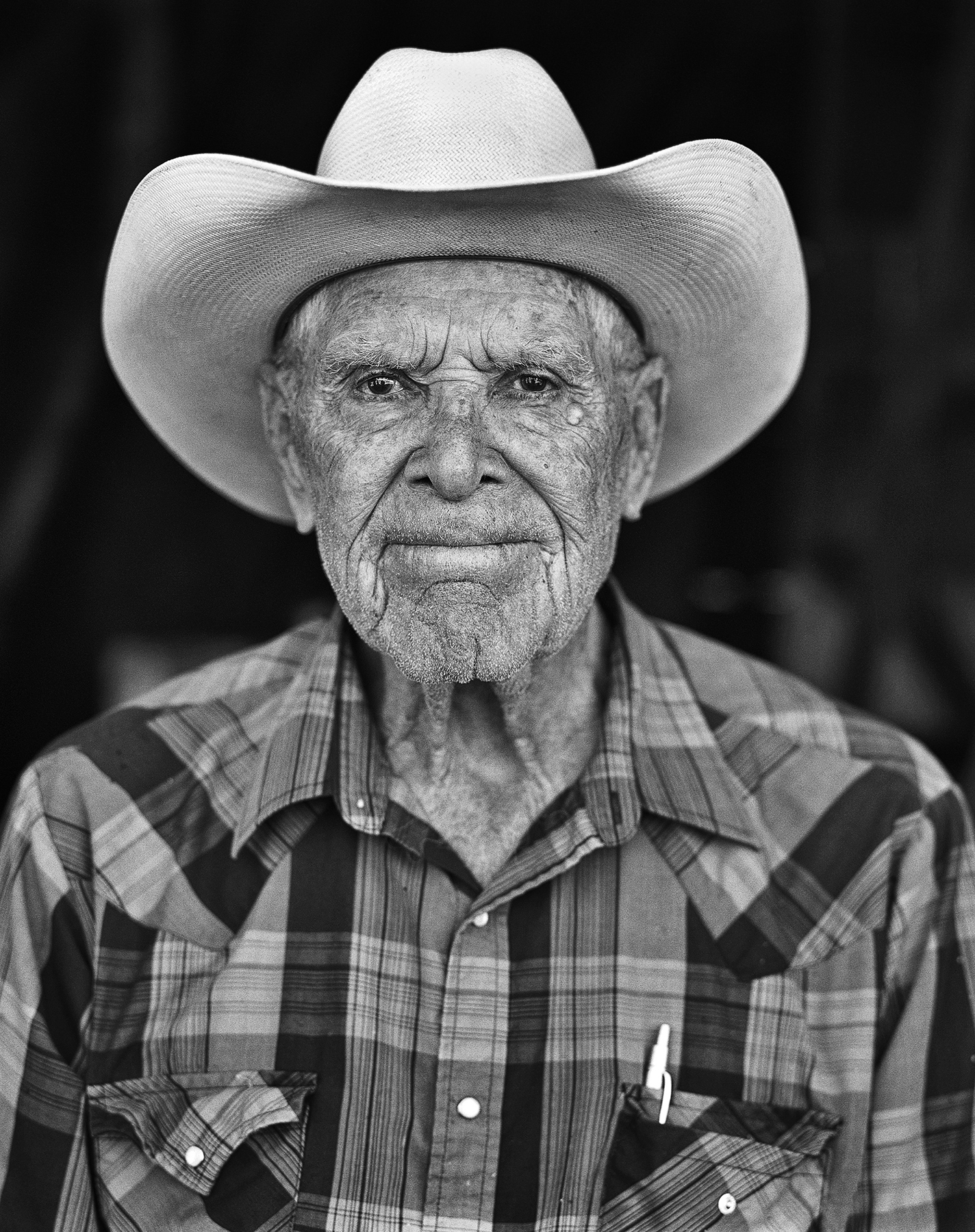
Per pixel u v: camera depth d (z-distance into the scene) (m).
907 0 3.37
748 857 1.42
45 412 3.43
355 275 1.35
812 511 3.57
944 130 3.36
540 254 1.32
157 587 3.66
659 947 1.38
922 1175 1.41
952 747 3.41
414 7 3.37
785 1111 1.36
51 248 3.37
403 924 1.38
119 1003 1.39
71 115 3.33
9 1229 1.38
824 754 1.50
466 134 1.31
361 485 1.29
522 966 1.37
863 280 3.46
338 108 3.43
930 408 3.41
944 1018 1.43
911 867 1.44
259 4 3.31
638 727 1.47
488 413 1.29
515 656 1.28
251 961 1.39
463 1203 1.32
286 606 3.76
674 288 1.40
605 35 3.42
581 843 1.38
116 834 1.44
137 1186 1.36
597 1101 1.34
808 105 3.45
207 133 3.41
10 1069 1.41
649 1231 1.31
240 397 1.59
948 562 3.46
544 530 1.29
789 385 1.62
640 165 1.23
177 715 1.54
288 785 1.42
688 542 3.72
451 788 1.45
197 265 1.40
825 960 1.39
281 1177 1.34
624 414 1.42
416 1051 1.35
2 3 3.22
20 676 3.54
